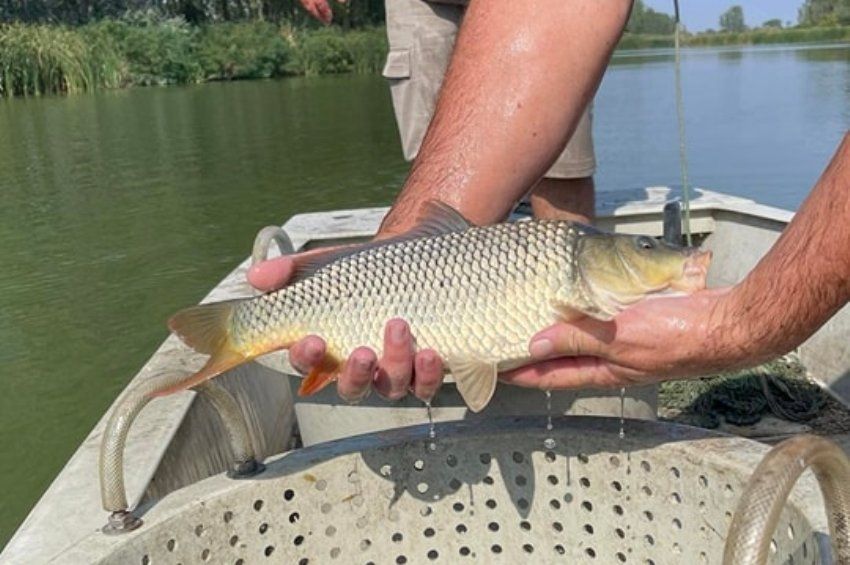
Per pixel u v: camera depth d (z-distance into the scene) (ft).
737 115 48.73
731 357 4.86
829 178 4.47
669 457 5.38
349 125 57.11
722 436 5.42
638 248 4.96
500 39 6.09
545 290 5.01
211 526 5.31
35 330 20.24
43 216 32.07
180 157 45.14
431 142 6.26
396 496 5.82
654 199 13.50
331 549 5.75
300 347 5.23
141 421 6.83
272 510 5.52
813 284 4.49
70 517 5.57
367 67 128.47
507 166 5.97
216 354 5.43
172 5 133.39
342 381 5.16
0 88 86.89
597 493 5.68
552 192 10.73
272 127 57.06
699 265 4.99
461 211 5.91
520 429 5.75
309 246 12.11
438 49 11.27
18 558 5.19
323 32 130.93
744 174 32.30
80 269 25.09
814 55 115.24
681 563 5.45
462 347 5.18
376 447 5.74
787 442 3.87
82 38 99.14
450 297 5.15
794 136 40.24
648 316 4.91
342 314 5.26
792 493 4.73
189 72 108.37
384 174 38.58
